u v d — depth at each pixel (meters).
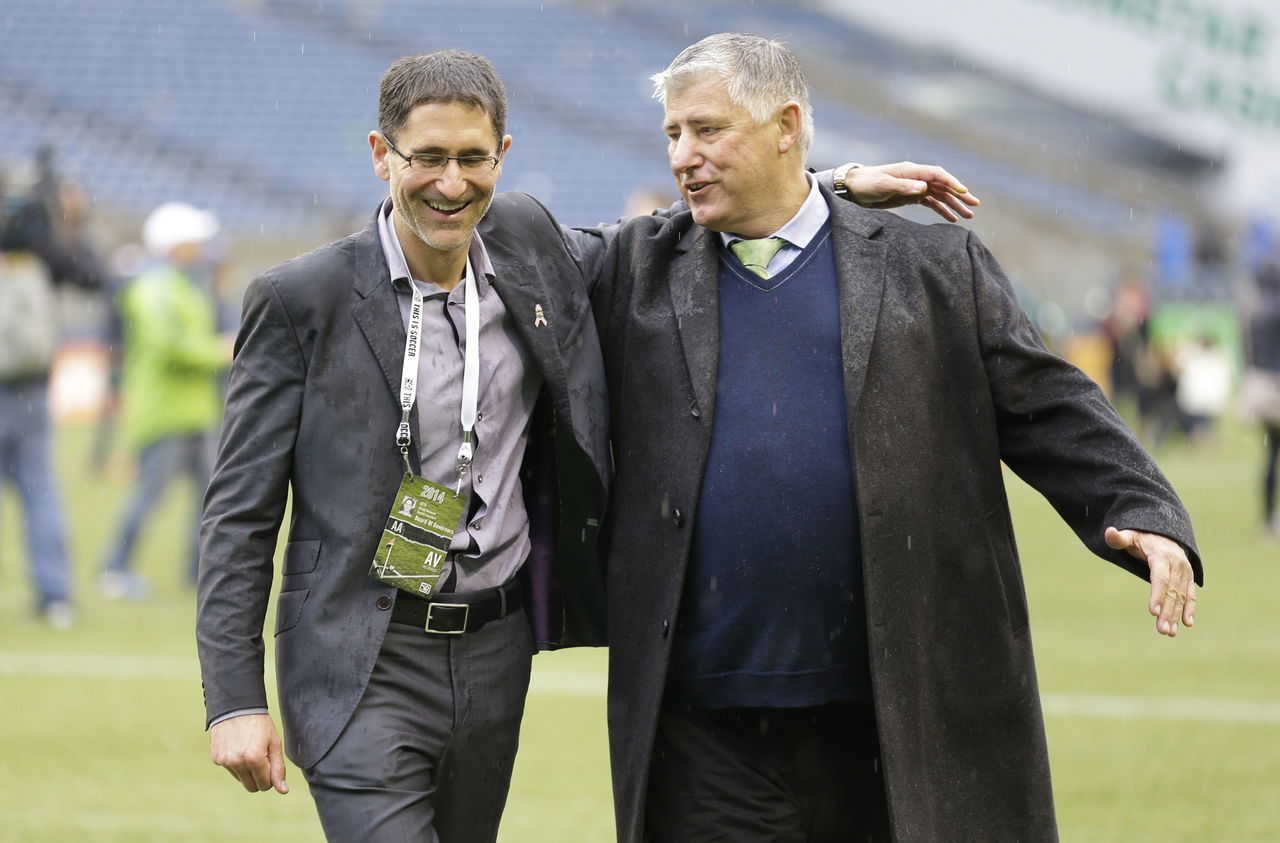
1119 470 8.73
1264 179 71.06
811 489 8.95
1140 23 72.75
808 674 9.03
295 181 68.88
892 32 80.06
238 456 8.64
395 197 8.53
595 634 9.73
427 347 8.74
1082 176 74.94
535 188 70.75
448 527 8.65
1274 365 32.38
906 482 8.94
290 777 16.19
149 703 18.83
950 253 9.28
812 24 83.25
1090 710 18.41
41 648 21.86
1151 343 54.41
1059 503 9.06
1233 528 33.56
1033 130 77.56
